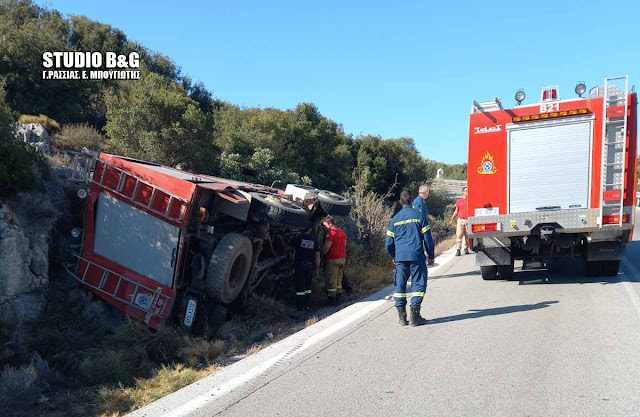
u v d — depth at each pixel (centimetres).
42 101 1627
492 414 410
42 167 827
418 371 511
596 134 877
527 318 693
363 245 1385
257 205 804
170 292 709
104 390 514
